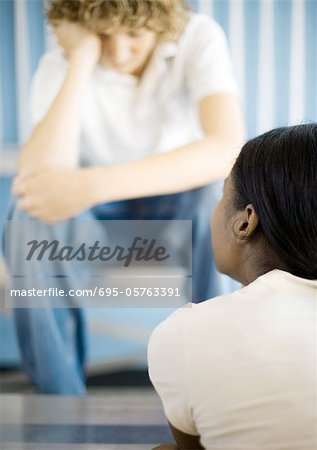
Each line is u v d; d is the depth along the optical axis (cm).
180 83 161
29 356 142
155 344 69
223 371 63
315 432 60
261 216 70
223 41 160
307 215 67
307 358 62
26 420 108
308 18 249
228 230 76
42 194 134
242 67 250
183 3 165
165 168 135
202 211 144
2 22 245
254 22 248
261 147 72
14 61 247
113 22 147
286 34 250
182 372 66
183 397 66
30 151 139
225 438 64
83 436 102
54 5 155
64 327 141
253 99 253
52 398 120
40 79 168
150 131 165
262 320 64
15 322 141
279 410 61
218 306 67
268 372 62
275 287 68
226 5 246
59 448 97
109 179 134
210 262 143
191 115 169
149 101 162
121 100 162
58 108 143
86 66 150
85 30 153
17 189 136
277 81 253
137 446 98
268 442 61
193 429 70
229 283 147
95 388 200
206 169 137
